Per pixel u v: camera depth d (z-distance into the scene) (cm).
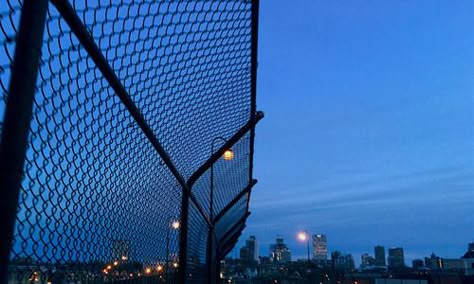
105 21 215
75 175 201
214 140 525
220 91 425
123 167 272
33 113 159
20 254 156
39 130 166
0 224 131
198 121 427
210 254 756
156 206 379
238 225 1388
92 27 203
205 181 621
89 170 217
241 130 562
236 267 7312
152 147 335
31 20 146
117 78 230
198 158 505
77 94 196
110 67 220
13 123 137
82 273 216
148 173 336
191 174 526
